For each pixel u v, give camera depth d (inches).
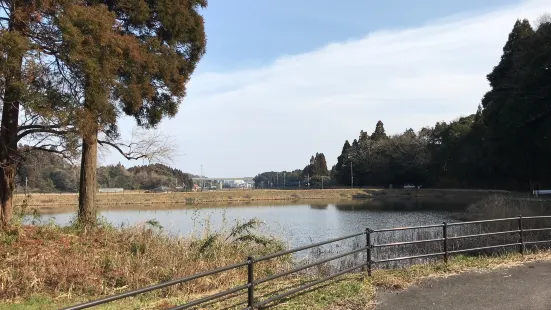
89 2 481.7
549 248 497.7
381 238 844.6
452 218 1472.7
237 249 499.2
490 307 246.1
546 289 281.9
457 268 340.5
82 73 413.7
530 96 1504.7
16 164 476.7
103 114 440.8
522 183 2284.7
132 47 454.3
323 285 291.0
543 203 1232.2
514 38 1846.7
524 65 1560.0
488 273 326.6
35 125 450.9
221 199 2748.5
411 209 1927.9
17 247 397.7
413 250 644.7
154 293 338.0
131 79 489.4
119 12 535.2
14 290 327.6
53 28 395.9
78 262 385.1
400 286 288.0
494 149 1905.8
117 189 2679.6
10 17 388.2
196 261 423.5
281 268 434.9
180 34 585.9
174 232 577.6
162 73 549.3
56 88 417.4
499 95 1748.3
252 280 226.4
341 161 4648.1
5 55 356.2
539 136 1588.3
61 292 339.0
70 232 490.6
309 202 2615.7
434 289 283.7
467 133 2817.4
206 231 544.1
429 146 3476.9
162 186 3137.3
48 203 1872.5
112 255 419.5
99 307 285.7
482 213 1441.9
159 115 613.3
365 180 3929.6
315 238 888.9
